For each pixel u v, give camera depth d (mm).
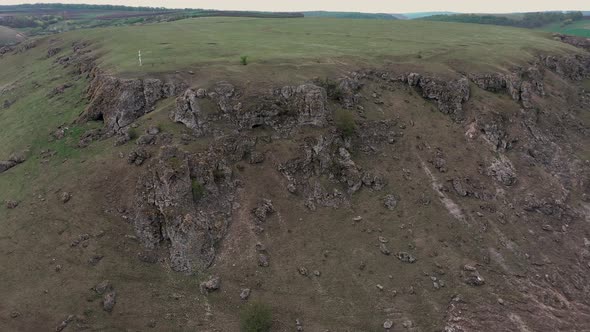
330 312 46375
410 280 50250
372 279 49875
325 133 62750
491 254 54812
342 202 58375
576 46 118750
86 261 46781
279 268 49844
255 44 89375
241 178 56844
